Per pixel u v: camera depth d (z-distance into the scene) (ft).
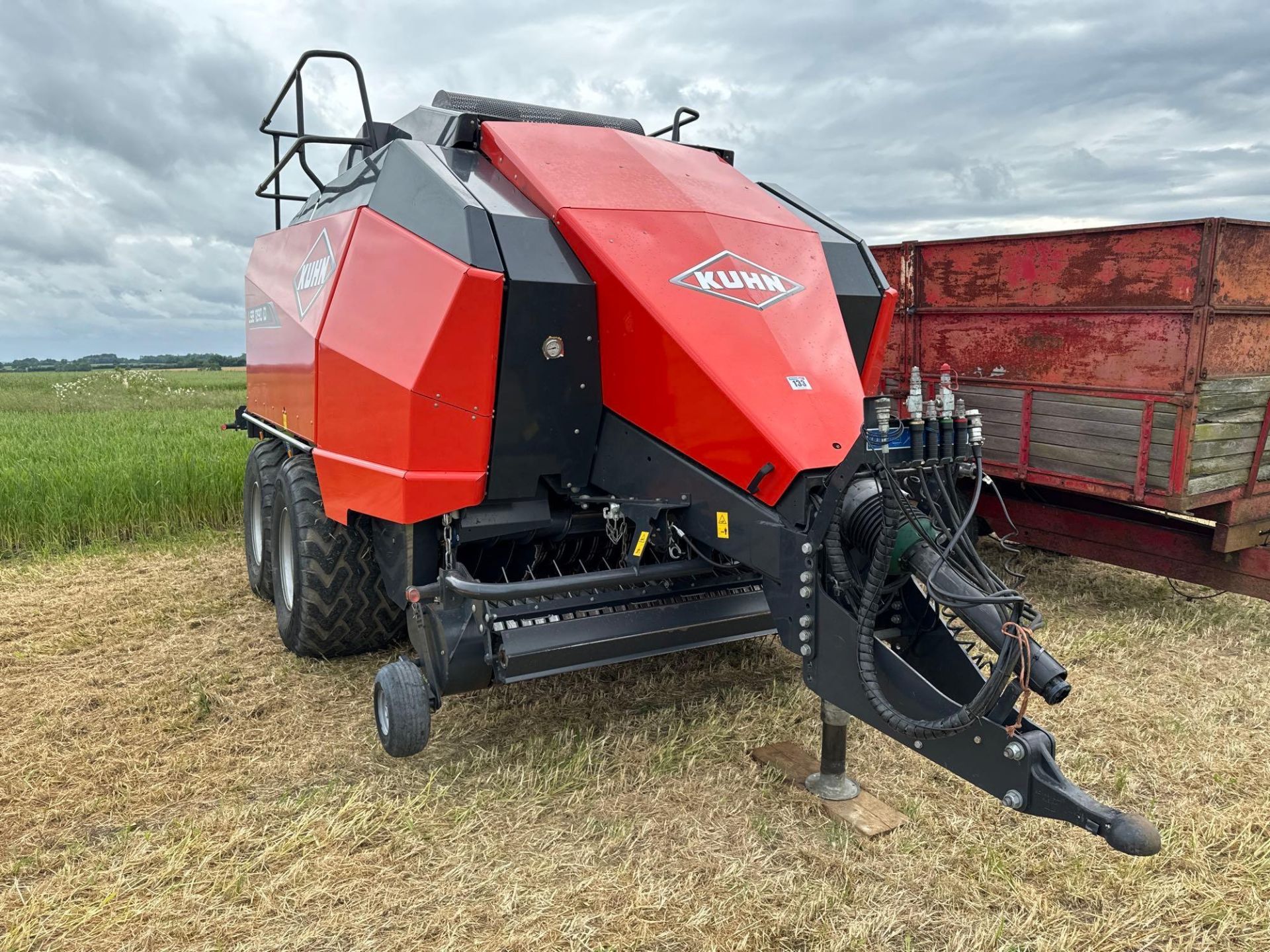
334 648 14.58
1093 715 12.49
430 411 10.25
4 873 9.02
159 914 8.31
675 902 8.43
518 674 10.30
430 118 13.26
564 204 10.57
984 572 8.23
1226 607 17.69
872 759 11.23
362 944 7.89
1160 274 14.82
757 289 10.62
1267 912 8.29
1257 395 15.40
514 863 9.09
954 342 18.94
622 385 10.52
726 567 11.36
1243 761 11.16
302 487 14.03
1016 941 7.91
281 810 10.11
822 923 8.14
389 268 11.26
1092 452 16.14
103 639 16.26
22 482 25.26
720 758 11.30
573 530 12.14
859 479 8.79
